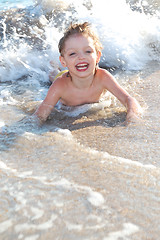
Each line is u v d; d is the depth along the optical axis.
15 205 1.62
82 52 2.95
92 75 3.14
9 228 1.44
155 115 2.86
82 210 1.56
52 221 1.49
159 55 4.60
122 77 4.03
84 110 3.22
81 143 2.45
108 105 3.29
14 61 4.67
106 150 2.30
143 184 1.78
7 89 4.02
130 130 2.63
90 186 1.78
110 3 5.81
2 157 2.20
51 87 3.20
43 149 2.31
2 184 1.82
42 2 6.34
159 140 2.40
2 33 5.52
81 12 5.72
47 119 3.04
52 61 4.57
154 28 4.87
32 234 1.40
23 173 1.95
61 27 5.44
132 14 5.43
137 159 2.12
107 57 4.58
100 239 1.36
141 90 3.50
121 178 1.85
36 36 5.29
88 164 2.04
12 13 6.37
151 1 5.98
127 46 4.66
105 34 4.82
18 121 2.91
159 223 1.46
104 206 1.59
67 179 1.86
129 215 1.52
